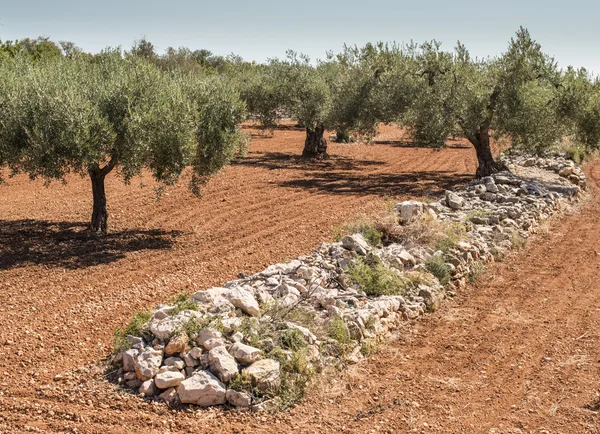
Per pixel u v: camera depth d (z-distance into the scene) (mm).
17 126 14336
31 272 13383
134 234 16859
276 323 8945
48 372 8359
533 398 8094
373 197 22578
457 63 25125
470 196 19859
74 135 14180
